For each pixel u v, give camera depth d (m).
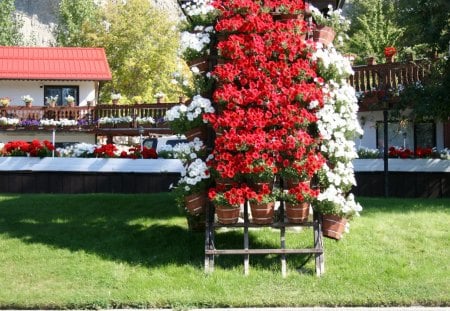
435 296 6.36
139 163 14.44
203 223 8.02
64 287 6.89
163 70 42.84
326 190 7.24
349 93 7.57
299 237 8.48
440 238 8.49
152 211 10.16
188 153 7.57
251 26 7.46
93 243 8.51
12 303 6.34
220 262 7.70
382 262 7.58
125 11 42.88
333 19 7.89
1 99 28.33
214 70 7.55
